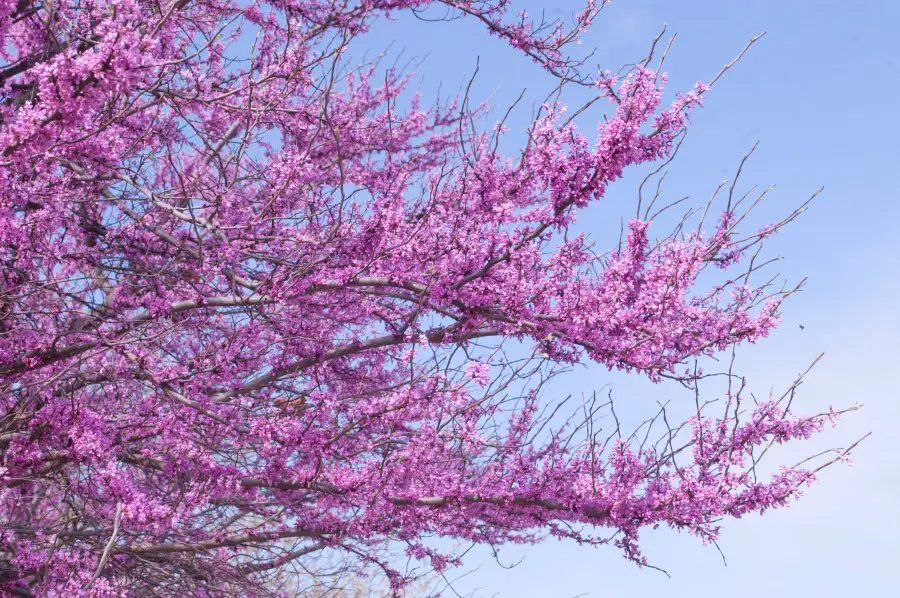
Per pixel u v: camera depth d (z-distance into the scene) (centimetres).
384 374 757
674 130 486
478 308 557
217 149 685
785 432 545
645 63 464
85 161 637
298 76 662
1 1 395
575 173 489
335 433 571
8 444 574
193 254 628
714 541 535
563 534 612
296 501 647
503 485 610
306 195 688
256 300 602
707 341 555
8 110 396
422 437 560
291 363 644
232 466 587
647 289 535
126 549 608
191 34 731
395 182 802
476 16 732
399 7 796
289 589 887
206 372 623
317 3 805
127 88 356
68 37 530
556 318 546
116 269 632
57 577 515
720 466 548
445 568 670
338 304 677
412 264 566
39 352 588
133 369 607
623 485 572
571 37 737
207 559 700
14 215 539
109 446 555
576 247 542
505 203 535
